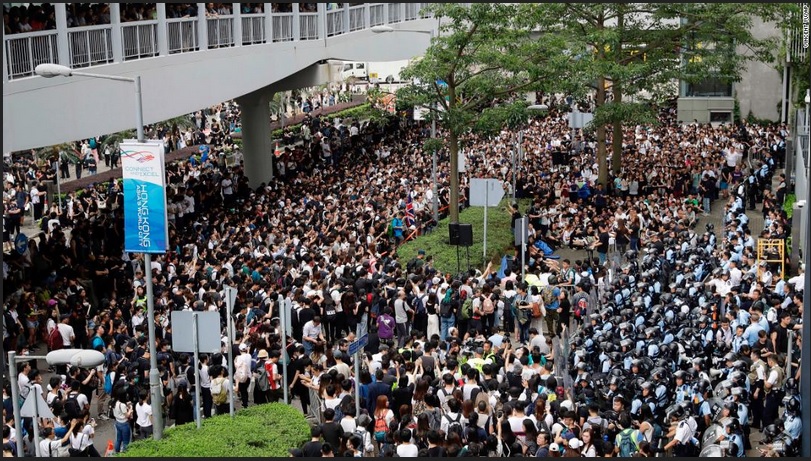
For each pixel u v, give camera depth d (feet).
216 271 95.14
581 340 80.33
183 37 121.80
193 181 136.36
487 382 67.10
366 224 114.11
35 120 91.81
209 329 66.28
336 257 99.66
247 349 75.36
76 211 128.77
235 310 86.02
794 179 137.90
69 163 179.11
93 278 99.71
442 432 57.77
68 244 116.78
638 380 66.95
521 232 95.81
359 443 60.44
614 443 62.13
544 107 132.67
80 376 74.18
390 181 144.87
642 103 147.64
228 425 68.54
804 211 96.84
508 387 66.03
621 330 78.43
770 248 100.27
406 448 57.62
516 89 126.52
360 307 87.56
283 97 234.17
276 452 64.28
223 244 104.88
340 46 166.09
